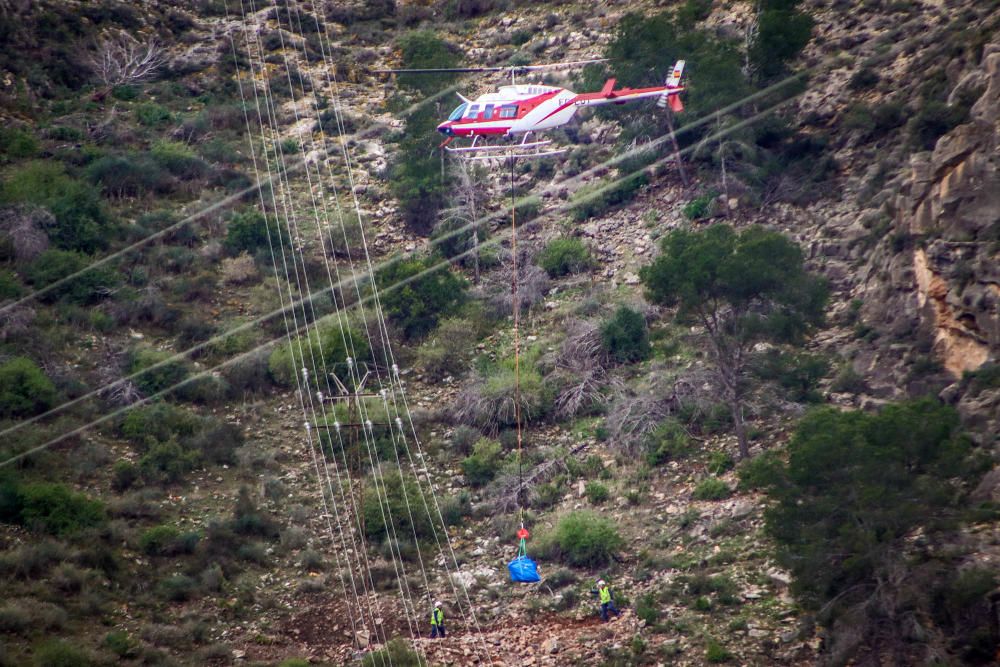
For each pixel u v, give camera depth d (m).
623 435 151.50
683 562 130.38
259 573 136.62
